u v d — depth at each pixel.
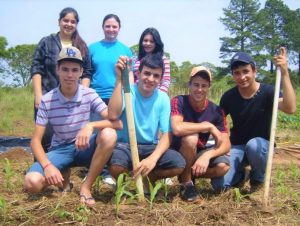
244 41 50.19
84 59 5.31
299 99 21.69
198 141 4.44
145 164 3.97
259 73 47.31
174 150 4.28
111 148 3.95
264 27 50.81
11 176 5.23
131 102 4.00
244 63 4.29
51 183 3.87
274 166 6.54
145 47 5.50
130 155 4.17
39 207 3.86
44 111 4.08
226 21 50.38
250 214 3.86
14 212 3.77
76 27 5.25
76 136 4.12
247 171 4.96
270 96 4.41
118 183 3.81
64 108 4.10
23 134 12.13
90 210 3.84
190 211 3.87
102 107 4.16
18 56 44.50
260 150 4.37
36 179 3.90
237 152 4.63
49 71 5.15
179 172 4.18
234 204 4.07
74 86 4.04
